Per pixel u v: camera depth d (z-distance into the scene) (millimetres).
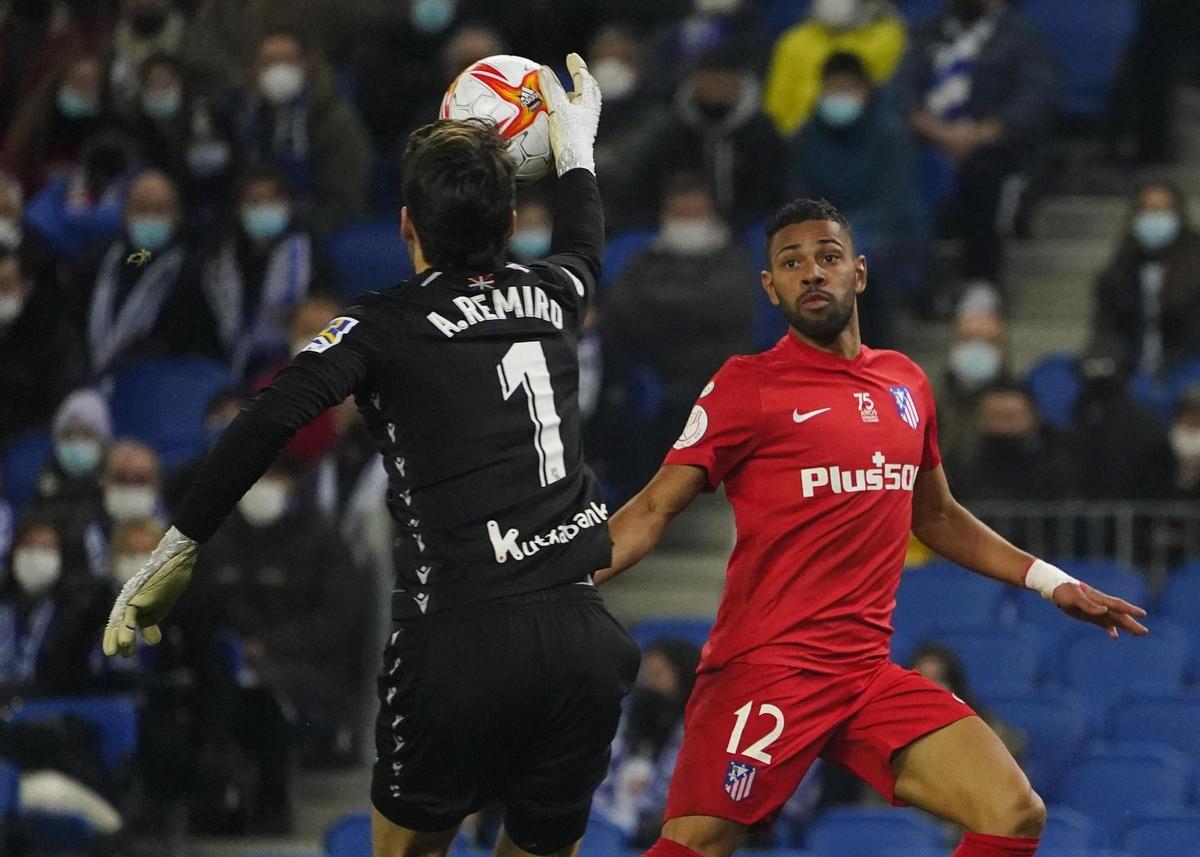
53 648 34469
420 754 15195
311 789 34781
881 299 40719
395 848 15820
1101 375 38156
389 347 14945
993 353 38375
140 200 42156
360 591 33562
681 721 32438
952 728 17578
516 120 16844
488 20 49344
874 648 18000
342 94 49625
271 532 33406
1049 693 33094
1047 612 37438
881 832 29844
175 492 35125
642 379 38781
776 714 17688
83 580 34719
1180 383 40906
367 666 34000
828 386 17891
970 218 45156
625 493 38094
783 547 17812
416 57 49719
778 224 18109
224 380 41781
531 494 15102
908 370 18406
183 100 45344
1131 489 37625
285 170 45188
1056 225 49312
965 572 37719
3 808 31469
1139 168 50812
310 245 42250
